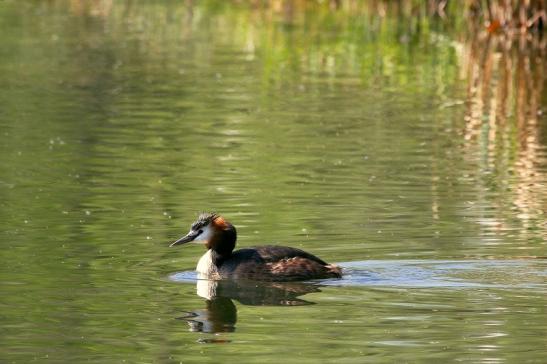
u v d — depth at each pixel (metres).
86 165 17.75
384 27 33.09
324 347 10.19
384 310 11.22
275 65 27.44
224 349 10.17
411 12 34.06
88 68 26.67
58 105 22.45
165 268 12.88
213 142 19.39
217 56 28.70
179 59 28.17
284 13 36.75
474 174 17.27
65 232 14.11
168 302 11.62
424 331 10.60
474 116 21.73
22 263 12.82
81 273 12.52
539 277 12.16
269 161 18.05
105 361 9.88
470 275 12.30
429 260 12.82
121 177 17.02
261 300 11.70
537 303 11.35
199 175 17.12
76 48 29.58
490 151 18.86
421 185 16.53
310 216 14.82
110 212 15.08
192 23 34.78
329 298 11.66
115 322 10.93
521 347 10.16
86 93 23.70
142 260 13.09
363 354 10.02
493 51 29.31
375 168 17.61
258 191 16.17
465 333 10.52
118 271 12.65
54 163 17.86
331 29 33.09
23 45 29.88
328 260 12.91
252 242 13.70
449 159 18.28
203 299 11.73
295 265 12.45
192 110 22.11
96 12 37.12
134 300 11.63
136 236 13.99
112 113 21.78
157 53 29.06
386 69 26.97
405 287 11.94
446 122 21.19
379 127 20.72
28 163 17.84
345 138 19.78
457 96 23.75
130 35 32.12
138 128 20.47
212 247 12.70
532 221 14.49
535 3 31.17
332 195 15.95
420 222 14.47
